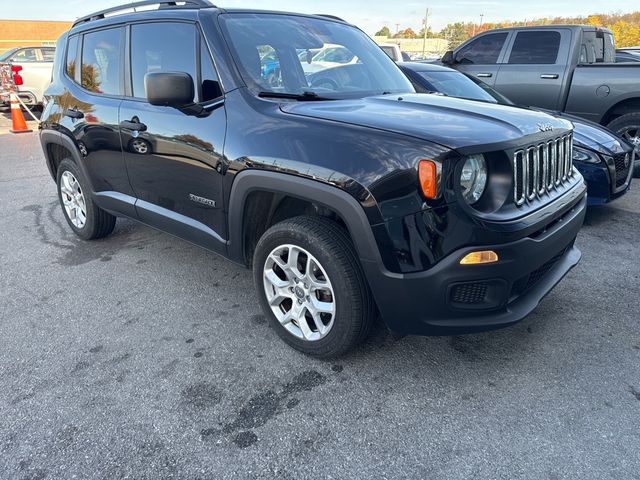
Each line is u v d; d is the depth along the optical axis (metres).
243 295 3.50
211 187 2.87
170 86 2.69
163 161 3.16
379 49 3.86
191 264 4.03
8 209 5.64
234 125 2.71
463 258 2.13
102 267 4.00
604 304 3.28
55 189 6.50
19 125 11.27
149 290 3.59
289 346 2.85
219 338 2.96
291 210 2.85
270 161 2.48
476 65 7.59
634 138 6.41
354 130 2.31
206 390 2.50
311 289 2.60
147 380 2.59
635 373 2.56
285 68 3.02
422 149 2.11
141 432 2.22
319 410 2.35
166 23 3.19
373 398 2.42
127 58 3.47
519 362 2.67
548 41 6.97
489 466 2.01
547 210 2.42
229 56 2.86
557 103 6.91
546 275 2.68
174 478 1.99
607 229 4.75
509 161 2.23
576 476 1.95
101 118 3.64
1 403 2.42
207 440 2.18
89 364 2.73
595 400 2.37
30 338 2.99
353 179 2.21
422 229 2.12
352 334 2.49
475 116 2.51
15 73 11.52
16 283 3.73
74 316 3.24
